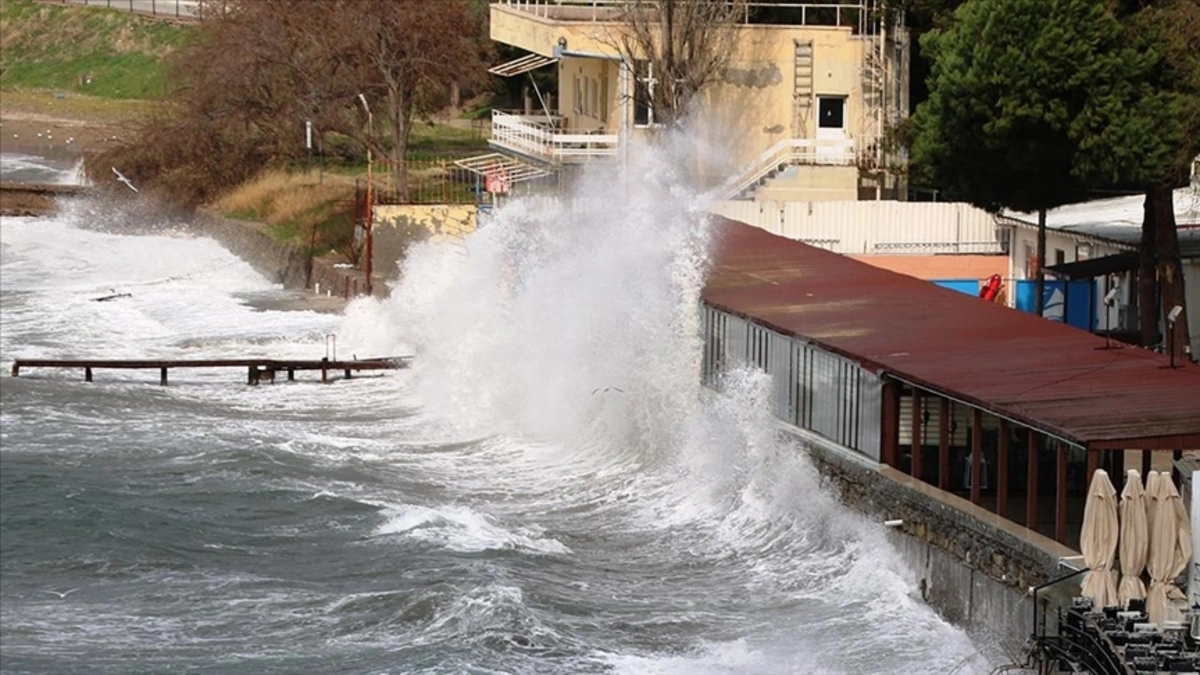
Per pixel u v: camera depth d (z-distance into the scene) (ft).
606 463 227.61
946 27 298.97
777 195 325.42
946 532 159.53
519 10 390.42
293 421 261.65
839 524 179.63
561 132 372.58
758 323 198.39
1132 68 219.41
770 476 193.57
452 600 168.25
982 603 153.07
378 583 177.99
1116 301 250.78
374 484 221.87
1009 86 222.28
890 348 179.11
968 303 205.05
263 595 176.04
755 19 369.30
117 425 252.83
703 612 168.14
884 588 167.63
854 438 178.19
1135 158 216.74
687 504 205.05
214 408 269.44
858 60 335.88
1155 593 136.36
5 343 326.85
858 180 325.83
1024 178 233.14
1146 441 140.77
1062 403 151.64
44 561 188.24
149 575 184.44
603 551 190.90
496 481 225.56
